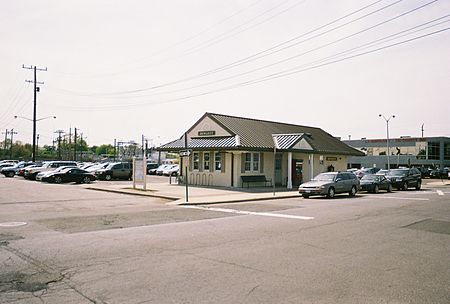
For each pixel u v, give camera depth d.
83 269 7.13
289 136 32.56
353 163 88.06
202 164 31.89
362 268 7.45
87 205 18.00
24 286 6.16
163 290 6.02
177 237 10.32
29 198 20.34
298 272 7.11
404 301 5.68
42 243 9.35
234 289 6.11
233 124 32.62
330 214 15.55
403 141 80.56
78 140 133.50
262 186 31.36
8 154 109.19
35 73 51.59
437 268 7.50
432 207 18.55
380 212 16.39
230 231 11.35
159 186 30.30
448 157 77.75
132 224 12.55
